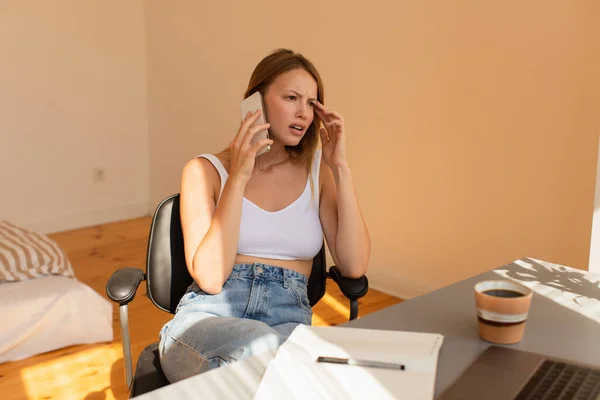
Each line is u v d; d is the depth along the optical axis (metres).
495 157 2.79
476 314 1.21
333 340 1.06
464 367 0.99
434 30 2.93
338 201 1.74
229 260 1.59
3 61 4.21
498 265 2.84
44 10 4.33
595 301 1.26
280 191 1.74
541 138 2.61
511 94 2.69
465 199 2.94
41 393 2.33
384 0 3.12
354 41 3.30
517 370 0.97
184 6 4.39
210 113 4.33
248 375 0.97
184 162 4.64
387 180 3.27
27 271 2.73
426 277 3.17
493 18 2.71
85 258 3.97
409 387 0.91
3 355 2.53
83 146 4.64
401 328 1.14
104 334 2.74
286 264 1.72
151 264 1.71
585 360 1.01
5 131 4.29
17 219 4.41
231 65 4.09
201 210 1.66
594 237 1.57
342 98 3.42
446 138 2.97
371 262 3.44
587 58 2.43
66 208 4.62
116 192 4.86
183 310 1.59
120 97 4.76
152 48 4.75
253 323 1.43
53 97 4.45
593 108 2.43
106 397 2.31
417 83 3.04
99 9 4.57
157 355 1.63
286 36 3.67
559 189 2.58
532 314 1.20
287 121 1.67
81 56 4.54
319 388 0.90
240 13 3.96
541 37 2.57
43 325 2.60
